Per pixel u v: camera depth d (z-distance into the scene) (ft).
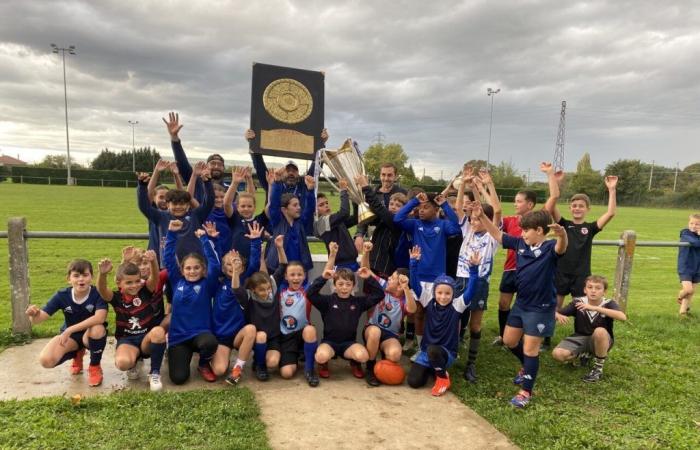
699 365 17.46
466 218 17.71
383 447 11.17
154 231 18.26
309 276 18.01
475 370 16.47
